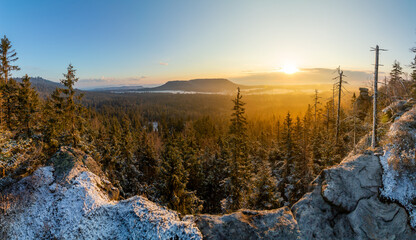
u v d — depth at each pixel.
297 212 10.86
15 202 11.06
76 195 11.89
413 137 11.56
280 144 39.75
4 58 28.86
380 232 9.46
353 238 9.74
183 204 22.28
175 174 23.31
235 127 26.72
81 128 25.42
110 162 33.28
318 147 29.91
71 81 22.42
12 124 24.39
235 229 9.66
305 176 25.16
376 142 14.64
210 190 37.66
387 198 10.22
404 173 10.48
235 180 24.00
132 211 10.62
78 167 14.23
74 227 10.27
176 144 42.03
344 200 10.62
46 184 12.41
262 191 20.17
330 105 41.16
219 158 38.97
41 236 9.94
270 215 10.64
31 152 15.97
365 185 10.97
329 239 9.81
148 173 42.53
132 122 119.19
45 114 29.48
